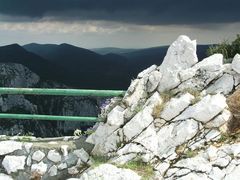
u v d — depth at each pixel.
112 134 10.16
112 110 10.34
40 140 11.33
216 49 13.04
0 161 10.53
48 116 11.11
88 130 11.16
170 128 9.66
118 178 8.92
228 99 9.59
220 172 8.45
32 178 10.26
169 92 10.34
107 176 9.04
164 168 9.02
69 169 10.20
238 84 9.88
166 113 9.88
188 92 10.09
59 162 10.31
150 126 9.86
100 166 9.33
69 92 10.88
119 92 10.70
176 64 10.54
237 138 9.05
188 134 9.38
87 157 10.27
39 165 10.33
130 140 9.88
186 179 8.54
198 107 9.59
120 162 9.53
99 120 10.66
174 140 9.43
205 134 9.33
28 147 10.58
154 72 10.58
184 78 10.26
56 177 10.20
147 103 10.22
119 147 9.98
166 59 10.69
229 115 9.42
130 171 9.03
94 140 10.52
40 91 10.99
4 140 11.23
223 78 10.08
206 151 8.95
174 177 8.71
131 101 10.35
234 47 12.88
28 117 11.23
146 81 10.61
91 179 9.15
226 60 11.46
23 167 10.37
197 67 10.33
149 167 9.20
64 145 10.52
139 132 9.84
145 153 9.46
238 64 9.94
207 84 10.13
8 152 10.59
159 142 9.55
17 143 10.70
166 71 10.47
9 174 10.36
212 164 8.66
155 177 8.89
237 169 8.38
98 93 10.84
